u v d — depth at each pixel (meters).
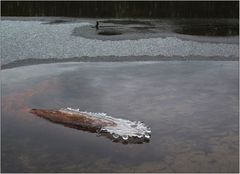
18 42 13.16
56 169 5.35
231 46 13.31
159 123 6.97
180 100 8.16
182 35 15.14
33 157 5.69
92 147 6.05
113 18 20.67
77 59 11.48
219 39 14.40
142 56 11.93
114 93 8.57
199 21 19.86
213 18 21.12
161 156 5.76
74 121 6.79
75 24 17.56
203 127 6.81
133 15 22.27
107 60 11.45
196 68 10.75
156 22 19.31
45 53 11.94
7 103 7.79
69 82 9.30
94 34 15.05
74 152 5.87
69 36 14.47
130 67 10.77
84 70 10.40
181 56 12.00
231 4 27.20
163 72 10.29
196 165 5.48
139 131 6.43
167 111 7.54
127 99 8.19
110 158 5.70
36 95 8.35
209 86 9.13
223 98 8.30
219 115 7.36
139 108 7.68
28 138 6.32
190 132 6.59
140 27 17.33
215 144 6.14
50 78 9.59
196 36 14.98
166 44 13.47
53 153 5.83
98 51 12.38
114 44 13.37
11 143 6.13
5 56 11.42
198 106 7.82
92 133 6.58
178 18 21.09
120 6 26.28
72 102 7.96
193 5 27.12
